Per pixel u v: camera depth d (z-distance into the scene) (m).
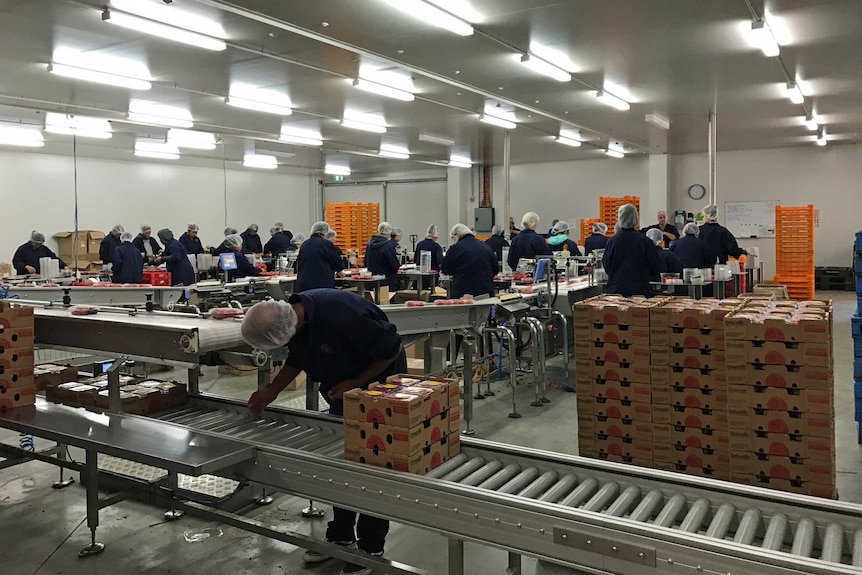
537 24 6.56
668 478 2.14
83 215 12.44
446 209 18.41
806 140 14.05
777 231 11.82
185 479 3.77
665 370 3.24
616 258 5.73
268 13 6.08
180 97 9.29
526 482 2.24
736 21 6.48
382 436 2.14
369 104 10.09
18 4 5.66
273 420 3.06
